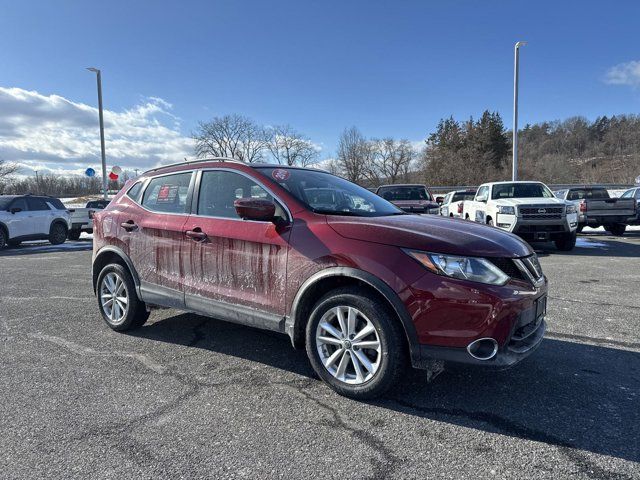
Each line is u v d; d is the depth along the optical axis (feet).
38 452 8.57
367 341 10.37
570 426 9.38
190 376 12.09
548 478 7.71
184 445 8.80
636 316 17.30
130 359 13.33
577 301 19.66
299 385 11.49
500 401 10.51
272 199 12.21
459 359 9.53
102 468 8.07
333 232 10.89
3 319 17.76
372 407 10.27
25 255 41.34
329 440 8.95
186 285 13.61
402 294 9.77
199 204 13.69
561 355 13.30
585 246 40.14
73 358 13.44
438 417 9.81
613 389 11.08
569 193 53.57
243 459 8.33
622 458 8.24
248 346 14.38
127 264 15.25
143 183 15.75
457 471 7.93
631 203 46.06
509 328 9.55
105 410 10.22
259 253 11.92
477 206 41.55
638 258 32.55
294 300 11.26
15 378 12.00
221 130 163.94
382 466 8.09
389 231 10.43
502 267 9.90
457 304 9.46
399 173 229.04
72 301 20.80
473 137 215.72
